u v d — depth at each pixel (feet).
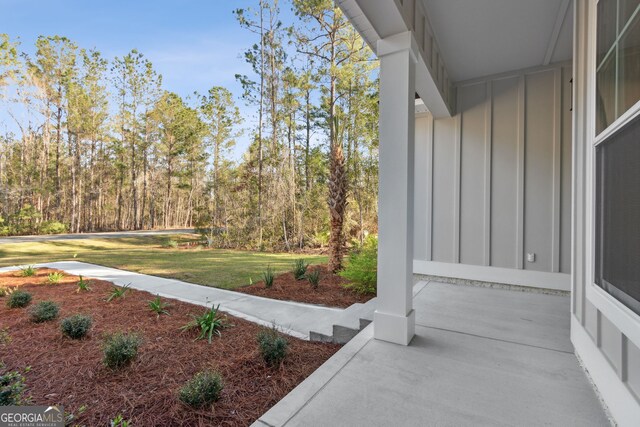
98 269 24.80
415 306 12.11
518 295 13.80
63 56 71.97
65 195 79.56
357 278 16.58
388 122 8.95
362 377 6.84
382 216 8.95
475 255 15.93
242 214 49.06
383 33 8.91
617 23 5.69
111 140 83.25
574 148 8.21
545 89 14.55
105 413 6.47
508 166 15.28
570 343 8.61
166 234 66.85
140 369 8.39
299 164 54.08
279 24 50.06
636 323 4.49
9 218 65.41
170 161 86.07
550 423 5.30
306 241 45.01
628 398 4.83
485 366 7.32
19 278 20.71
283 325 12.02
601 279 6.25
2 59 63.05
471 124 16.17
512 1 10.08
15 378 6.60
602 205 6.28
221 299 15.74
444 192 16.79
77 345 9.97
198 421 6.19
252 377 7.93
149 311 13.51
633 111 4.74
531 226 14.71
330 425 5.32
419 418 5.45
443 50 13.21
